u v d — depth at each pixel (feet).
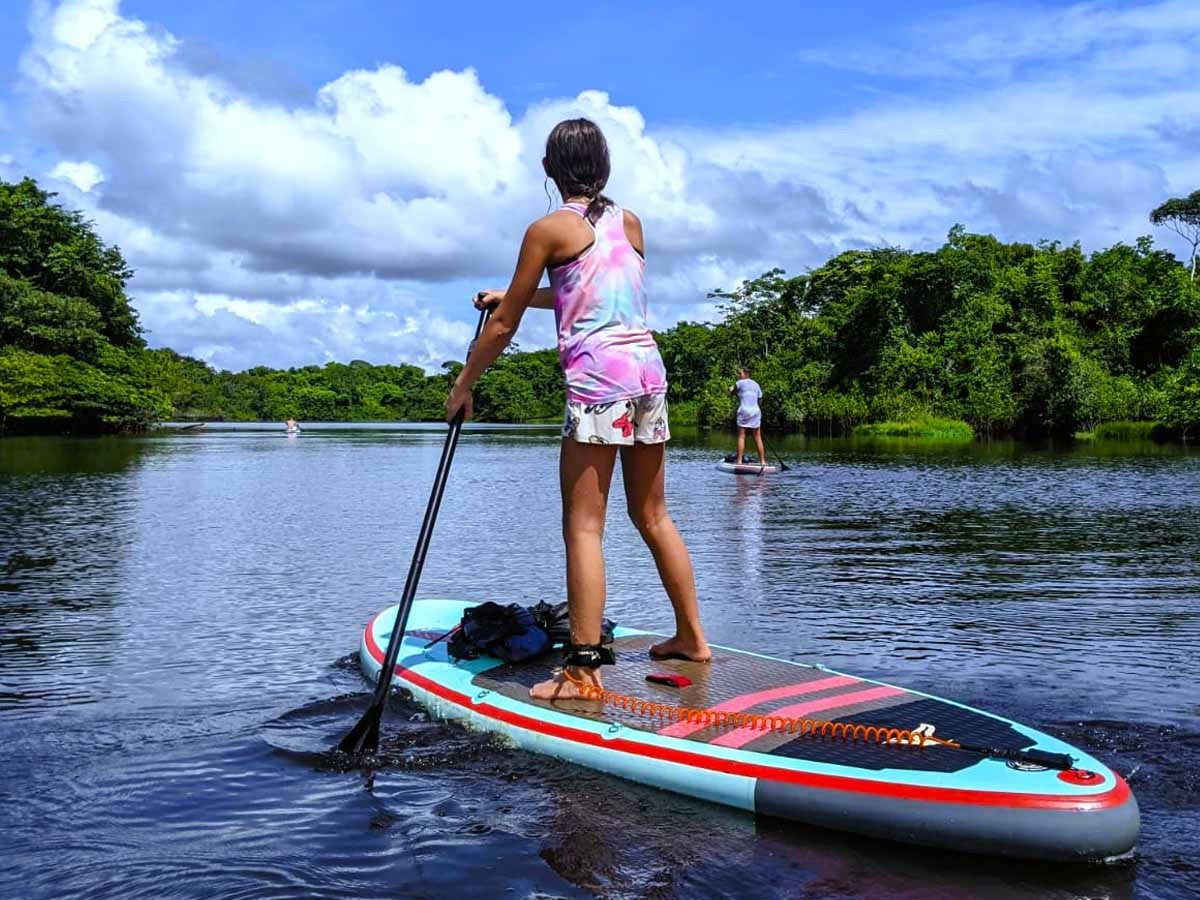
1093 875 7.99
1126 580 22.38
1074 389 141.08
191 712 12.32
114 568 24.14
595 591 11.23
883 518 34.94
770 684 11.50
